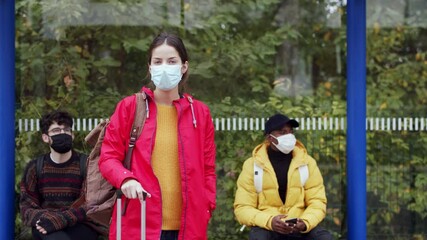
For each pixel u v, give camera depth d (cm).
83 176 516
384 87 659
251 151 637
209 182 386
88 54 642
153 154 368
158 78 367
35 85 633
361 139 571
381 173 645
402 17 662
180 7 653
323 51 663
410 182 645
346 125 611
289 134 522
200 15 655
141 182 364
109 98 638
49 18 638
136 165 367
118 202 362
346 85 618
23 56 634
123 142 373
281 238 511
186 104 376
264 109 644
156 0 651
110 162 363
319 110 647
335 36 663
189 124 374
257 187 525
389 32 663
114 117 374
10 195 568
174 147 370
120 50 645
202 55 654
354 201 573
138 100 376
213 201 386
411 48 661
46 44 638
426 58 657
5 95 557
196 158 371
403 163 646
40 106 631
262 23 660
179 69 373
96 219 421
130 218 370
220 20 657
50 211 498
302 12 661
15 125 616
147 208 363
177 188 369
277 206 523
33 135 623
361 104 570
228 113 641
